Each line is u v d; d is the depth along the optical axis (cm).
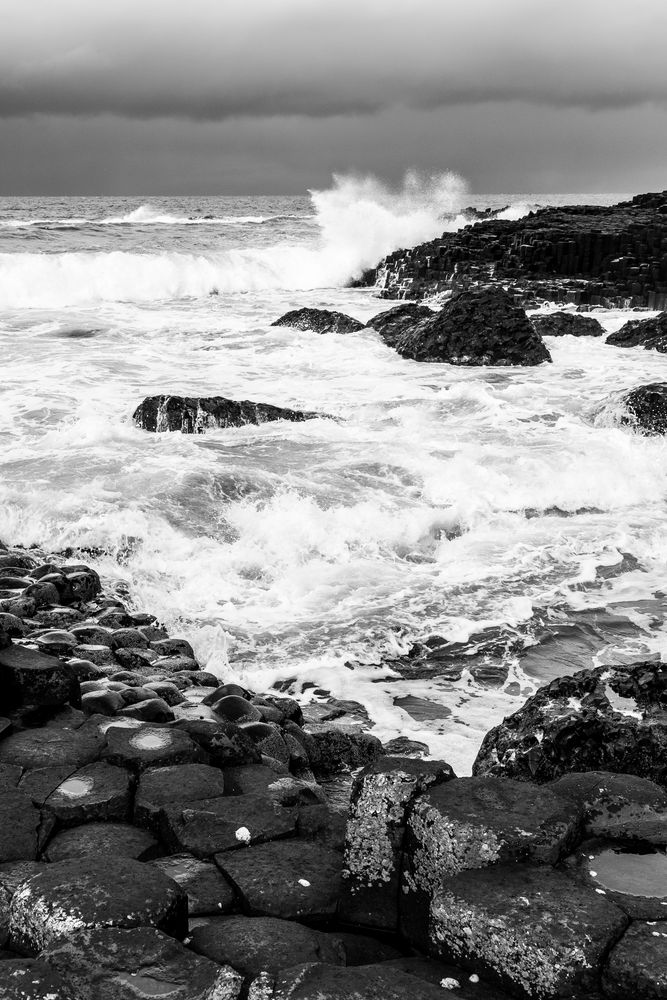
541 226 3741
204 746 420
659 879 284
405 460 1188
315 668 722
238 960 274
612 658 754
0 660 459
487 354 1944
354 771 530
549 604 845
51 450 1196
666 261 2947
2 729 430
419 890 296
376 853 306
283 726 536
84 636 688
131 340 2061
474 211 5481
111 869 300
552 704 490
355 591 859
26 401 1448
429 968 272
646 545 988
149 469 1104
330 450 1253
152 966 260
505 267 3247
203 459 1173
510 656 754
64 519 952
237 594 849
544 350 1961
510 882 278
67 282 2817
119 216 6825
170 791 375
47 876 296
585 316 2344
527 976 255
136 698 520
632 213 4353
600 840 303
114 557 899
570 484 1132
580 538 1001
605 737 452
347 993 247
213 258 3469
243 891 317
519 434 1348
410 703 675
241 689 582
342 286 3628
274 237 4553
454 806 300
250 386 1645
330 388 1650
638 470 1191
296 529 960
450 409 1505
